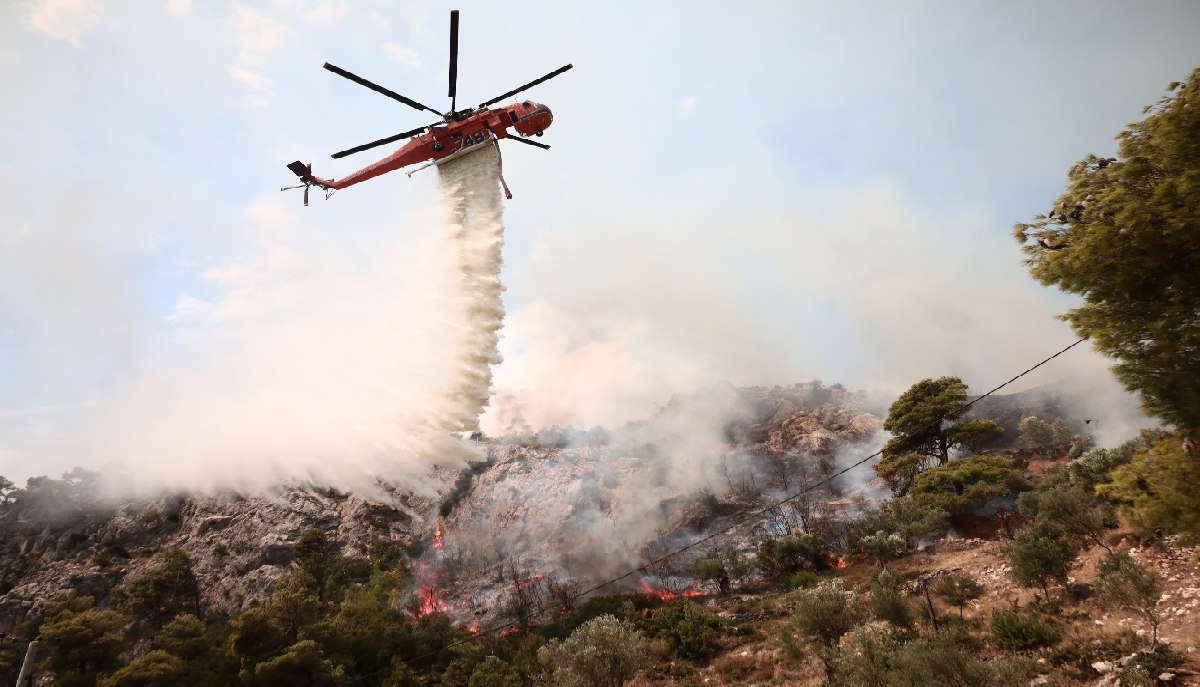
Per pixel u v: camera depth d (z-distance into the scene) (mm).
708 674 32344
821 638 27719
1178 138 12906
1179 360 13523
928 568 41844
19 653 60969
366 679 44094
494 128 30469
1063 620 23719
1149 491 14133
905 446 70125
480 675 38125
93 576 93625
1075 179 16297
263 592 82688
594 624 29625
